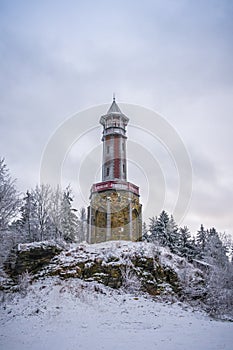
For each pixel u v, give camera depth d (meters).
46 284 27.80
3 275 30.20
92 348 14.71
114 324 20.55
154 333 18.34
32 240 41.72
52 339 16.55
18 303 23.42
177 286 31.75
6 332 17.86
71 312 22.25
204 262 43.84
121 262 31.92
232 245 48.47
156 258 33.88
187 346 14.80
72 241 44.66
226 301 31.05
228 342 15.64
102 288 28.66
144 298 28.16
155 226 52.28
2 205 33.34
